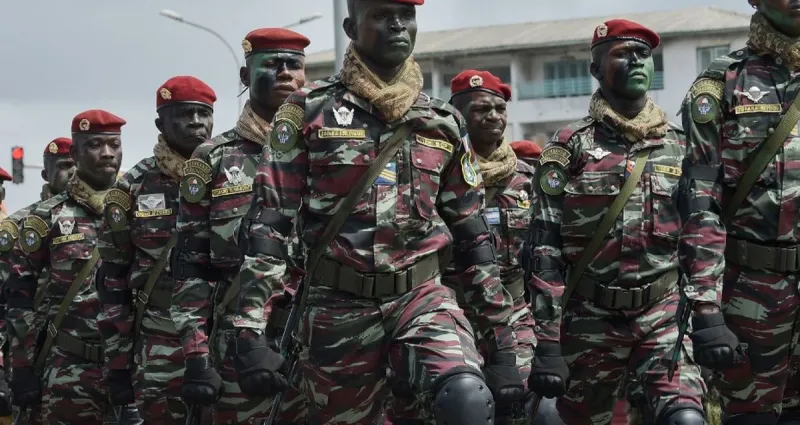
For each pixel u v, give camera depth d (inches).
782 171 243.9
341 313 214.5
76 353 383.2
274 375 207.8
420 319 209.0
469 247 222.5
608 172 279.4
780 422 267.4
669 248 279.3
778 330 249.9
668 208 279.3
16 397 386.6
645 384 273.1
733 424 260.1
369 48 213.3
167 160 320.5
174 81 322.0
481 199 224.2
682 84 1708.9
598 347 281.7
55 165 462.9
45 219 387.9
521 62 1820.9
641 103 285.7
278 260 211.6
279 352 222.1
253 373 207.0
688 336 267.3
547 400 308.3
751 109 242.2
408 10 214.1
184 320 283.1
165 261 318.0
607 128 282.7
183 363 317.4
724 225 239.6
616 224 278.4
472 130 361.7
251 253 210.5
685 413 259.6
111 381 331.0
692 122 242.4
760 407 256.4
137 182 323.9
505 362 223.8
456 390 197.2
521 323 355.6
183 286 285.6
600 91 288.0
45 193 467.2
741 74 244.5
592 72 289.3
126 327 326.3
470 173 221.3
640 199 278.7
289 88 296.4
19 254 387.5
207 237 289.6
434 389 200.7
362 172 213.0
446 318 209.2
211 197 290.0
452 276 321.7
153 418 321.1
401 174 214.4
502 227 358.0
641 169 279.3
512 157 365.1
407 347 207.6
